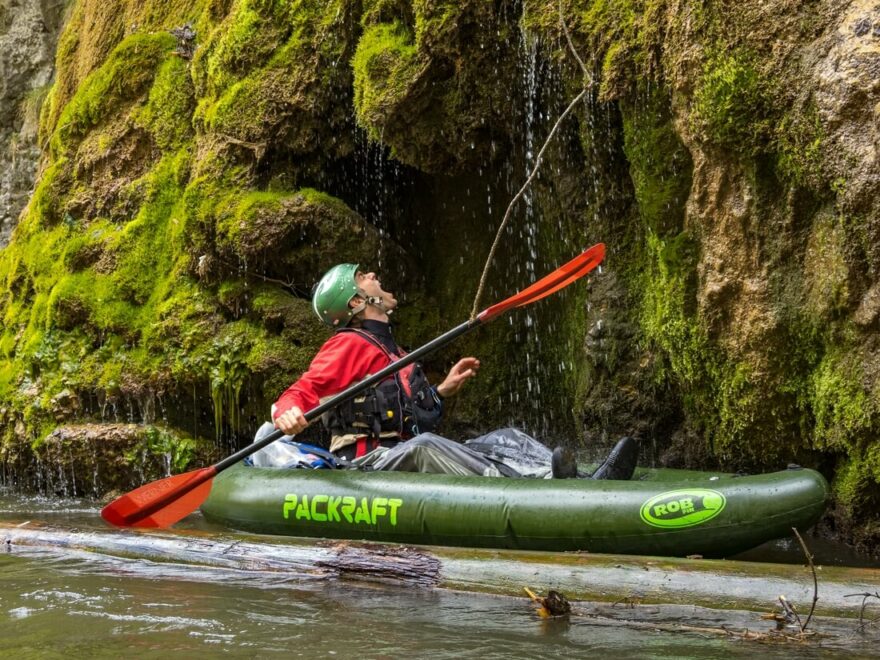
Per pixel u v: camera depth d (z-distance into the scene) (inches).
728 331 165.0
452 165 224.8
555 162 215.2
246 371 229.3
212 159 235.0
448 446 161.6
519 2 197.3
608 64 176.9
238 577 136.7
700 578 115.6
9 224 369.1
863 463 149.9
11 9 391.2
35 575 138.4
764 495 130.9
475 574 126.3
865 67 136.1
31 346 252.8
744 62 150.3
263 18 231.5
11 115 382.6
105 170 263.3
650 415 205.6
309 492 158.7
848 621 106.0
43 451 243.0
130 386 239.6
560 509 139.3
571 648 103.1
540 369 245.1
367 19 217.9
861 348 145.1
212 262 233.6
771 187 154.9
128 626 112.8
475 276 251.3
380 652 102.3
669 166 175.6
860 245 140.5
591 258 165.0
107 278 248.5
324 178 241.1
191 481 160.7
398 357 175.6
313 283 234.5
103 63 294.0
